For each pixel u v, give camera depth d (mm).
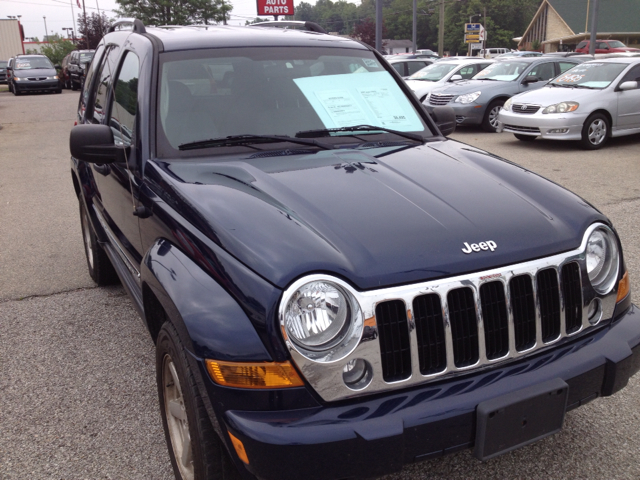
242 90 3201
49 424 3014
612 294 2430
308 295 1928
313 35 3814
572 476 2568
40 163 10438
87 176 4375
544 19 63531
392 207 2340
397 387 2014
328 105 3295
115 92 3711
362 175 2633
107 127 3031
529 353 2217
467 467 2645
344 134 3199
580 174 8523
